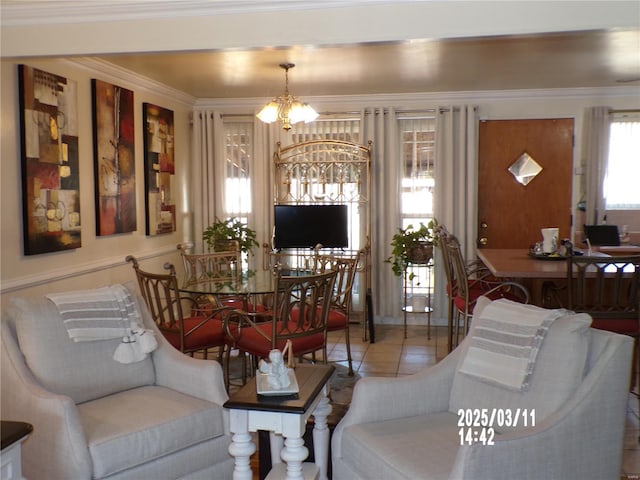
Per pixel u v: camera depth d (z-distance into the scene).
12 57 3.37
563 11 2.89
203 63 4.73
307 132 6.46
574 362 2.23
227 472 2.71
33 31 3.34
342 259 4.70
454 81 5.60
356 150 6.34
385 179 6.40
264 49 3.22
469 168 6.22
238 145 6.61
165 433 2.46
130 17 3.26
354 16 3.09
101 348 2.84
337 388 4.39
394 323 6.54
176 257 6.20
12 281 3.77
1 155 3.70
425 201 6.41
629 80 5.66
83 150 4.54
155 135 5.66
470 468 1.88
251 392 2.46
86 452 2.27
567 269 3.77
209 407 2.67
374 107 6.34
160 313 3.85
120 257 5.08
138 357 2.91
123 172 5.07
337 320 4.47
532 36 3.01
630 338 2.26
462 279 4.54
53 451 2.30
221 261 5.49
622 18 2.84
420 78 5.44
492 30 2.96
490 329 2.53
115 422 2.46
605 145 6.08
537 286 4.57
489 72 5.20
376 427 2.42
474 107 6.20
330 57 4.54
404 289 6.28
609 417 2.20
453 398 2.60
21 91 3.82
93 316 2.86
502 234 6.38
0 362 2.60
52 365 2.66
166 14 3.23
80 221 4.47
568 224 6.28
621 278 3.57
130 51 3.28
